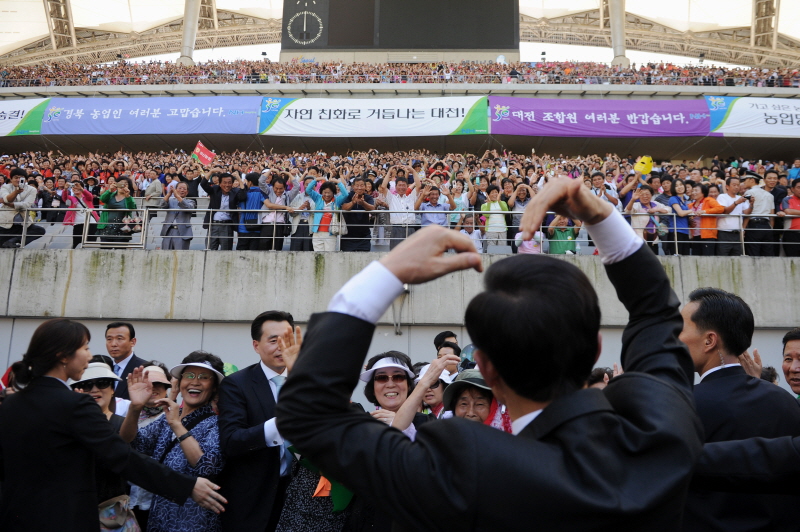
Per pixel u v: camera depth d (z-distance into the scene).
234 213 9.11
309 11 27.34
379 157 18.67
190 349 8.53
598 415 1.06
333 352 1.07
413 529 1.02
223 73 25.80
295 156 19.30
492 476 0.98
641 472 1.01
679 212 8.78
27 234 9.51
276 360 3.65
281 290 8.52
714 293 2.48
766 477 1.63
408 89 24.00
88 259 8.73
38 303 8.62
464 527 0.98
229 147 24.67
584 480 0.98
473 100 21.20
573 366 1.10
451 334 6.10
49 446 2.77
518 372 1.09
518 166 15.60
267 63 27.11
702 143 23.56
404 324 8.50
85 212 9.16
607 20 40.44
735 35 40.72
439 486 0.99
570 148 24.47
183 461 3.50
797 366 3.46
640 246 1.29
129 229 9.25
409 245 1.10
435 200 9.09
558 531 0.95
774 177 9.30
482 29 26.73
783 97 23.75
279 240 9.18
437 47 26.73
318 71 25.39
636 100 21.50
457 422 1.07
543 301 1.08
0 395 3.47
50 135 23.12
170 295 8.59
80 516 2.78
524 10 39.88
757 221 8.89
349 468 1.05
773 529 2.01
